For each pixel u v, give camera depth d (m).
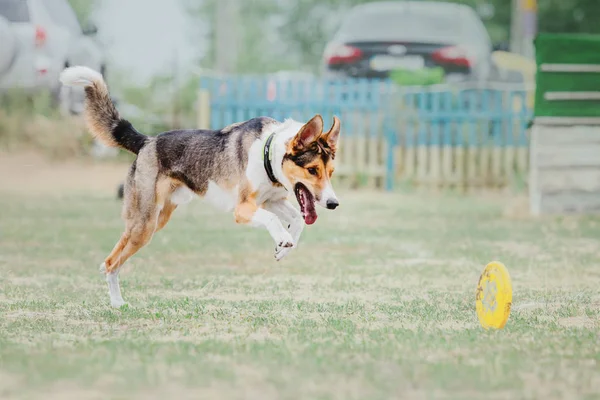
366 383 5.88
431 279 10.62
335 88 21.55
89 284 10.20
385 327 7.70
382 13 24.05
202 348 6.83
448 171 21.39
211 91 21.73
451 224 15.63
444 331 7.61
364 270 11.21
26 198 18.92
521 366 6.36
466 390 5.75
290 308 8.72
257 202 8.88
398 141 21.53
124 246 9.00
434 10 24.02
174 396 5.59
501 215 16.94
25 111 25.45
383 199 19.69
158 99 30.05
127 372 6.11
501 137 21.47
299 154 8.40
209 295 9.57
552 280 10.54
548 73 16.50
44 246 12.88
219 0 38.62
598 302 9.14
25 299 9.23
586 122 16.62
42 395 5.62
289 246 8.41
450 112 21.31
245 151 8.69
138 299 9.27
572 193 16.81
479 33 24.09
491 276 7.78
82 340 7.22
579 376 6.09
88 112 9.18
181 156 8.91
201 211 17.47
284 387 5.78
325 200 8.34
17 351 6.73
